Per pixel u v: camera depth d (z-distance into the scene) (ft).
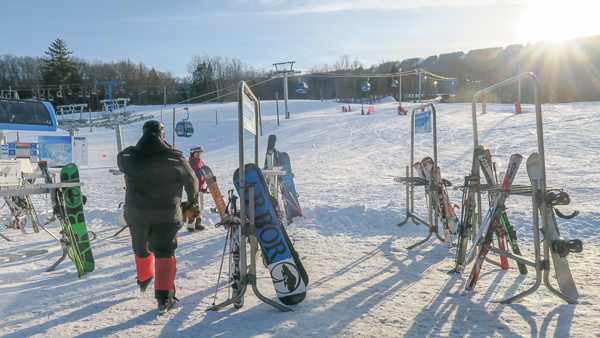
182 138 133.59
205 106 238.48
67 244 13.25
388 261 13.99
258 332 8.48
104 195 36.52
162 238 10.00
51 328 8.91
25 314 9.81
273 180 20.67
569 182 28.66
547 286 9.72
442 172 38.83
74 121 78.43
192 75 364.17
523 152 47.42
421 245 16.22
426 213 21.20
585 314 8.76
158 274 9.91
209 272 13.41
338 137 85.35
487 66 360.28
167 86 337.93
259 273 13.03
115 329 8.79
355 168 47.85
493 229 10.91
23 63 313.73
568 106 100.58
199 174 21.02
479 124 77.87
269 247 10.18
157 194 9.88
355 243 16.81
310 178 41.24
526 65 323.78
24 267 14.46
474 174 12.94
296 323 8.91
